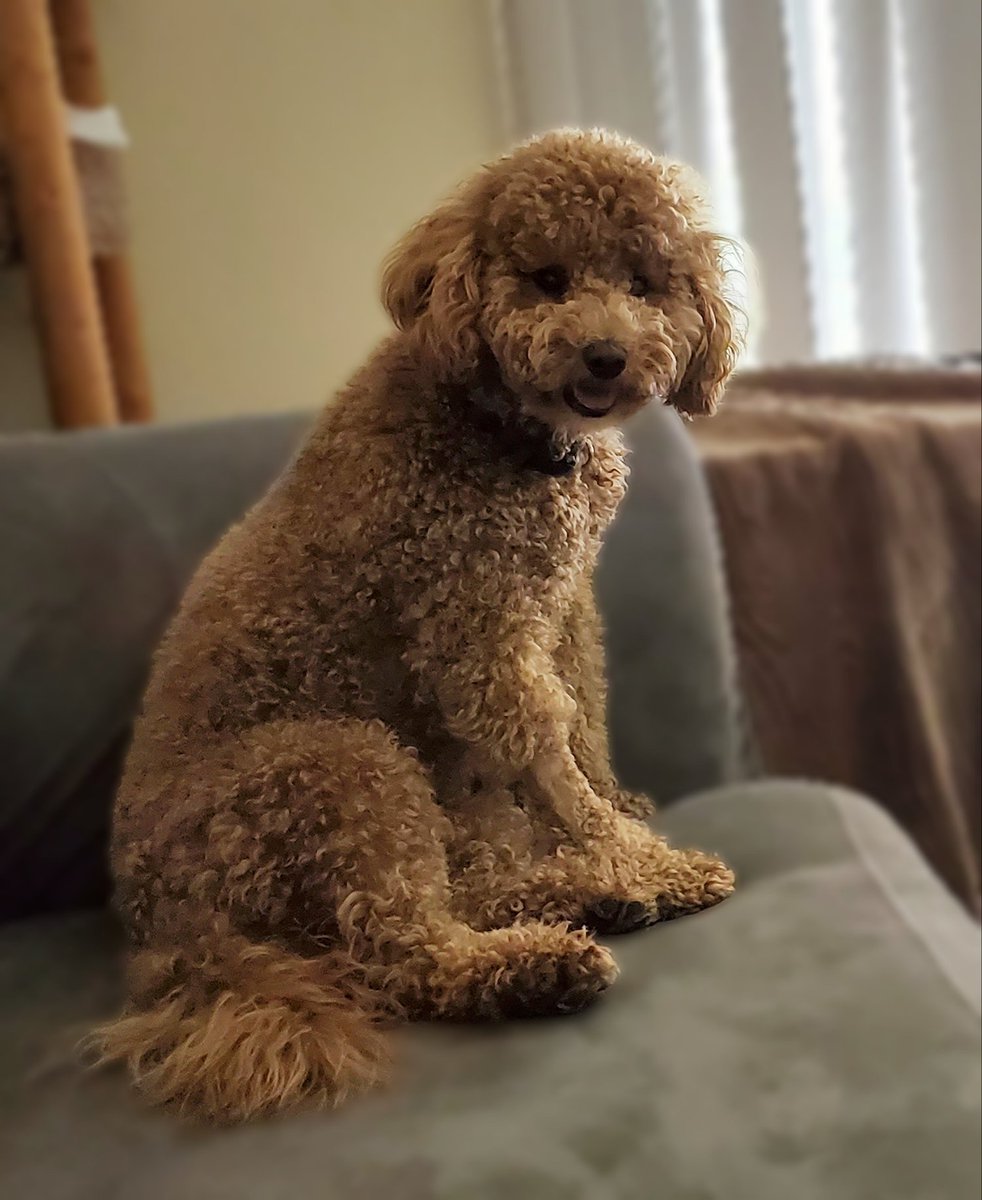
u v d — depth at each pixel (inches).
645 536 46.9
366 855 31.4
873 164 68.5
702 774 47.8
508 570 33.3
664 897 35.2
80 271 63.9
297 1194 25.1
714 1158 25.2
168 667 35.6
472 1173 25.2
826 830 40.1
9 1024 34.6
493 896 34.2
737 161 71.8
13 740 42.7
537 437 33.5
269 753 32.4
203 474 45.9
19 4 59.7
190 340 80.0
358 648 34.3
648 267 31.8
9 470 43.9
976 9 63.0
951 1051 27.8
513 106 77.8
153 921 33.1
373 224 79.2
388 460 33.1
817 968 31.7
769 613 54.0
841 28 67.4
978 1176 24.3
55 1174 27.1
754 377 66.4
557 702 34.1
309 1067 28.1
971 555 54.5
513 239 31.0
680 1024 29.8
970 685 55.6
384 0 76.0
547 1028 30.2
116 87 76.2
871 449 53.5
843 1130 25.7
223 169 77.8
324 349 80.9
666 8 72.6
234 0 75.6
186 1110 28.3
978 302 67.5
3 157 62.0
